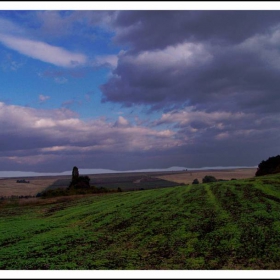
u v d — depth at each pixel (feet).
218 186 122.42
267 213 72.23
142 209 94.53
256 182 119.55
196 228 66.59
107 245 60.95
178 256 51.03
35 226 84.07
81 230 75.77
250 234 58.29
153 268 46.16
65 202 131.44
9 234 75.15
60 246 61.82
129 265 48.32
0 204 136.56
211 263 46.47
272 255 47.47
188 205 92.27
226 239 57.00
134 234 67.62
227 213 76.48
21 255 56.54
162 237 63.00
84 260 52.06
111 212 95.30
